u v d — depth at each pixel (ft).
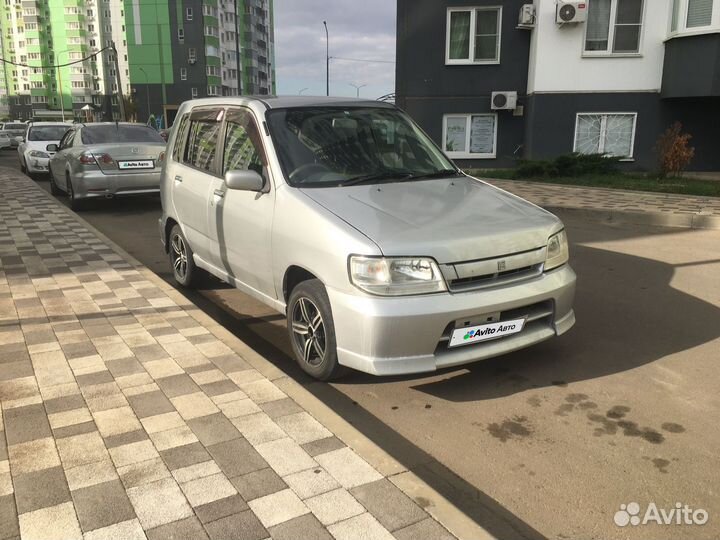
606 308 19.08
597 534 8.89
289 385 12.50
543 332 13.61
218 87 291.58
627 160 57.88
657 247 27.61
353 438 10.46
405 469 9.57
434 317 11.89
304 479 9.32
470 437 11.61
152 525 8.35
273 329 17.78
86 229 29.73
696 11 51.13
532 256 13.26
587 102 57.36
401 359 12.01
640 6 55.21
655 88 56.24
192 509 8.67
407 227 12.55
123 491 9.08
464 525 8.30
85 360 13.84
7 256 24.02
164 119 281.33
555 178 50.65
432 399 13.12
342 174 15.02
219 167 17.53
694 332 16.90
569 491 9.91
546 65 57.16
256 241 15.11
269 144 15.23
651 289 21.07
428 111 62.18
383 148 16.29
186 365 13.53
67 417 11.26
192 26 278.67
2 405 11.73
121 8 334.03
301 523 8.36
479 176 54.08
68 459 9.91
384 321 11.73
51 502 8.84
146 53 280.31
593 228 32.40
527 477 10.32
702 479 10.18
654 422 12.05
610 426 11.92
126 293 19.01
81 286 19.81
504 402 12.95
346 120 16.66
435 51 60.90
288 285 14.58
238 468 9.62
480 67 60.54
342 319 12.33
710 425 11.91
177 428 10.84
